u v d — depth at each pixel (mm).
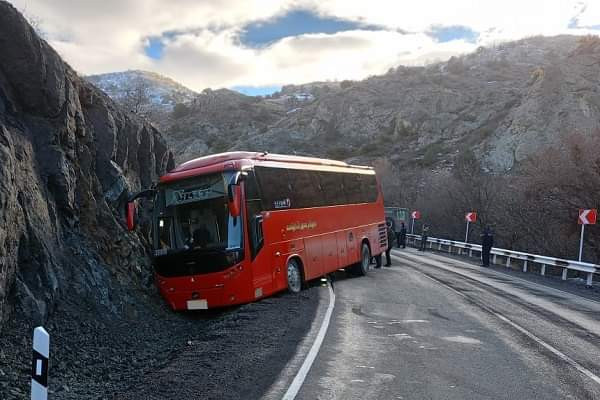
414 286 16641
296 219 14945
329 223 17062
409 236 46469
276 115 137250
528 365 7824
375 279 18453
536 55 143750
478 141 73312
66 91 12320
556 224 28906
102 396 7125
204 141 112812
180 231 12734
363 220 20188
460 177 45594
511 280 20109
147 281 14047
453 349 8672
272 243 13547
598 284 20500
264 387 6539
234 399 6105
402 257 30141
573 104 61531
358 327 10195
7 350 8055
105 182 14328
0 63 10969
